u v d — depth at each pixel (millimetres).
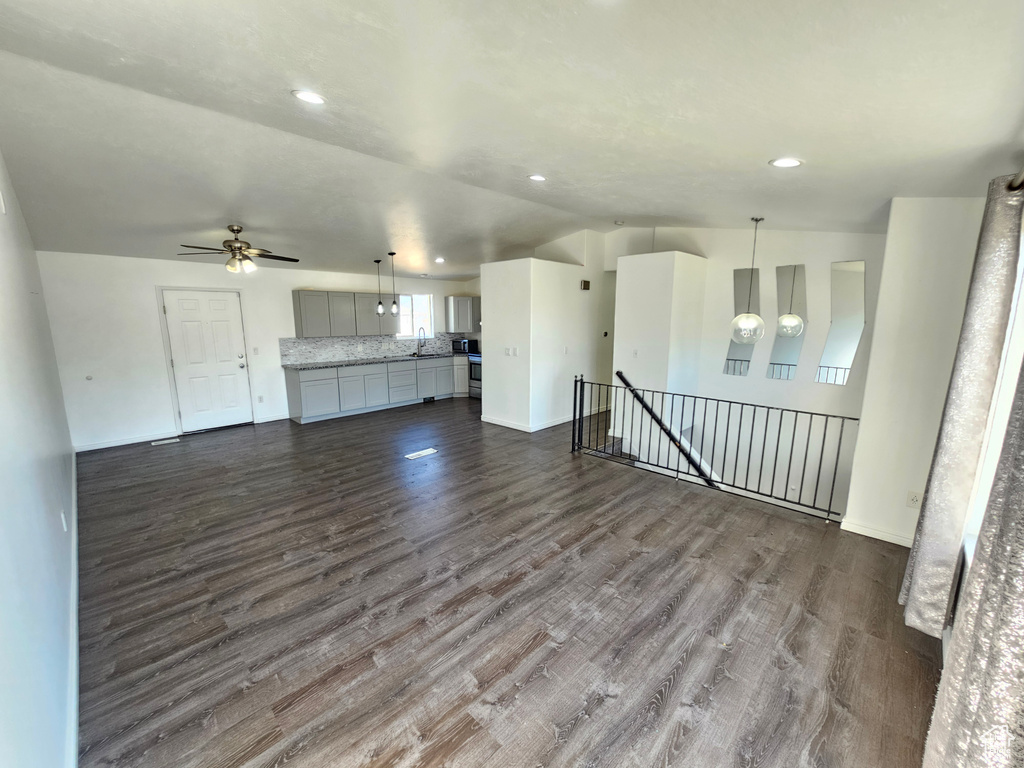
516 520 3350
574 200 3881
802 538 3066
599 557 2842
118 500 3750
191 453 5016
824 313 4516
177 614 2336
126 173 2980
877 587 2529
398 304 7848
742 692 1846
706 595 2461
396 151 2643
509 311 5832
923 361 2807
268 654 2061
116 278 5152
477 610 2352
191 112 2420
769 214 3713
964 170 1997
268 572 2705
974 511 2131
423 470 4441
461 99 1863
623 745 1620
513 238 6066
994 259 1896
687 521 3322
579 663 1997
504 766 1547
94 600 2449
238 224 4242
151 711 1762
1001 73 1133
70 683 1760
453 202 4418
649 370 5074
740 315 4789
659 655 2041
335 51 1524
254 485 4074
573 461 4691
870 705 1784
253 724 1707
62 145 2547
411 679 1916
